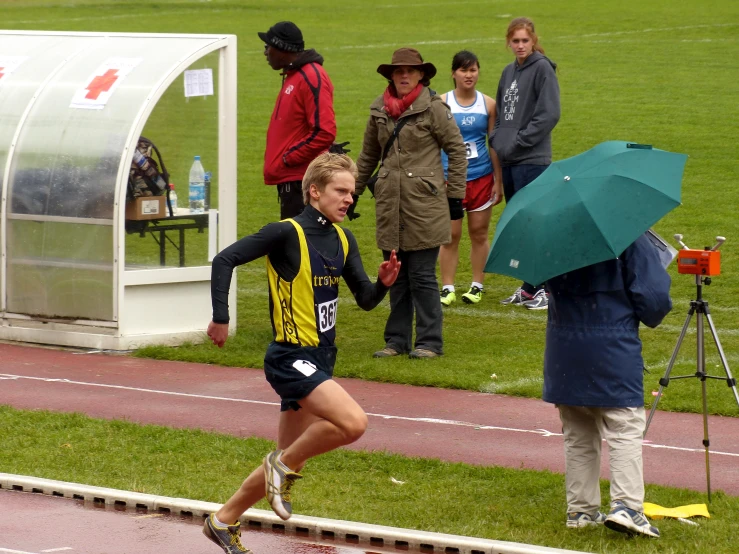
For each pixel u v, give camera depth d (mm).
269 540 12836
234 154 23516
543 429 17375
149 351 22312
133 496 13906
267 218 37312
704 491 14445
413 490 14320
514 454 16125
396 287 21750
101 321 22750
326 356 11766
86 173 22641
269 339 23500
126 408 18531
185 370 21172
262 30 90062
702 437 16891
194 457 15703
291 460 11484
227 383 20203
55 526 13227
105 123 22766
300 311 11641
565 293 12625
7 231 23359
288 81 21859
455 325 24609
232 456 15750
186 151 23203
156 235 22984
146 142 22844
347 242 12102
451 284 26547
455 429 17344
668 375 14055
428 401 18906
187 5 105625
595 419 13000
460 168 21125
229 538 11867
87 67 23984
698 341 13961
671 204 12312
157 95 22656
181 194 23234
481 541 12312
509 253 12680
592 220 12148
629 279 12469
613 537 12594
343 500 13945
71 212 22719
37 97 23734
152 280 22828
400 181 20906
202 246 23500
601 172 12547
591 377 12453
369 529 12789
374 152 21812
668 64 70562
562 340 12641
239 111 57625
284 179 21922
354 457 15625
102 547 12570
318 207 11859
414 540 12539
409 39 85000
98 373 20906
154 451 16000
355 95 61531
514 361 21359
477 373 20406
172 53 23391
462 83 25594
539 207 12586
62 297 23062
